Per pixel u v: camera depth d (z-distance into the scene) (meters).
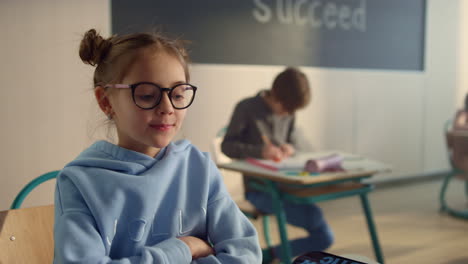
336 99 3.93
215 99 3.30
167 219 0.78
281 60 3.64
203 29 3.23
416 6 4.44
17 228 0.91
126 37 0.75
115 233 0.72
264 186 1.81
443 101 4.73
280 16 3.60
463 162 3.25
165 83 0.71
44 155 2.61
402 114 4.41
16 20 2.47
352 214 3.35
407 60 4.45
